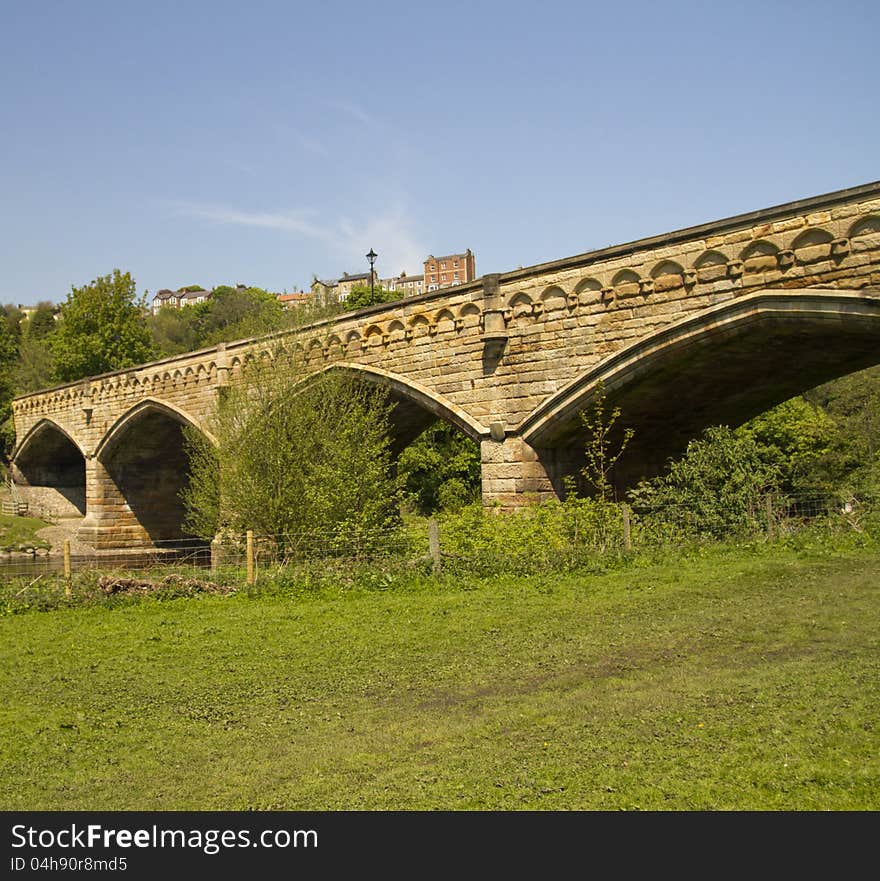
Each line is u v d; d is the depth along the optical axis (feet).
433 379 74.90
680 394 69.67
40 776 23.49
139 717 29.01
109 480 140.46
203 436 99.09
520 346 68.49
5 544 144.15
